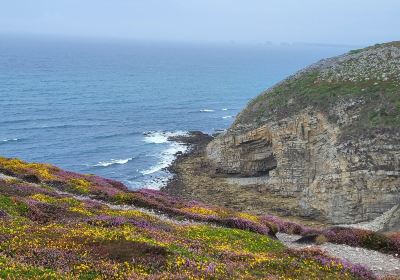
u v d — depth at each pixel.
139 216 34.03
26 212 29.89
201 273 19.09
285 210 81.19
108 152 119.31
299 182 86.88
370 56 102.88
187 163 108.50
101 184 50.66
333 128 82.00
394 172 71.25
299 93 97.75
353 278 23.64
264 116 98.69
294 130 87.62
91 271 18.08
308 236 36.31
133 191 50.41
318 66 110.81
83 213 32.44
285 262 23.83
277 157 90.19
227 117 174.75
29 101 182.00
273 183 89.75
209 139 133.00
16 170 49.34
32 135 130.62
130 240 22.23
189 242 25.94
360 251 32.97
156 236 26.00
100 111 172.00
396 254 32.28
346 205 74.44
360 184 73.38
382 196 71.94
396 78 87.94
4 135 128.25
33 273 16.56
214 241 29.22
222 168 100.25
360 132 77.31
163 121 160.25
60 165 107.12
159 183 96.81
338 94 88.50
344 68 101.31
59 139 128.88
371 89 86.38
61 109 170.38
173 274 18.52
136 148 123.94
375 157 73.25
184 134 140.75
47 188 43.53
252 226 37.03
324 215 76.88
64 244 21.38
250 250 28.56
